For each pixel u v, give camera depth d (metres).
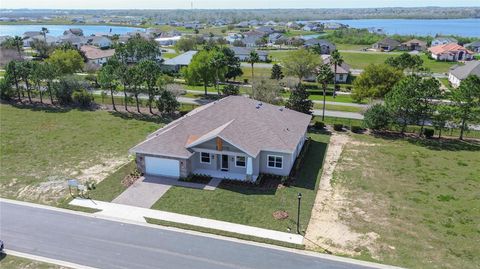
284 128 38.00
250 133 35.28
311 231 26.09
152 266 22.52
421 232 26.02
